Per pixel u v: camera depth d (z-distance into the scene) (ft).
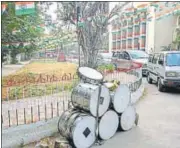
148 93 35.17
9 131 16.01
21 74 41.65
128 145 16.47
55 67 58.03
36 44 50.16
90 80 17.52
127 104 19.11
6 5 19.98
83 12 31.55
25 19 36.99
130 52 55.88
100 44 32.76
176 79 34.50
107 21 32.42
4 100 23.66
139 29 112.37
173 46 99.71
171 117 22.67
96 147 16.30
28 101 23.75
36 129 17.25
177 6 41.19
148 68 45.70
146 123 20.99
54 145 15.70
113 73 36.04
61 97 24.89
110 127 17.81
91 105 16.42
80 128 15.88
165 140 17.25
